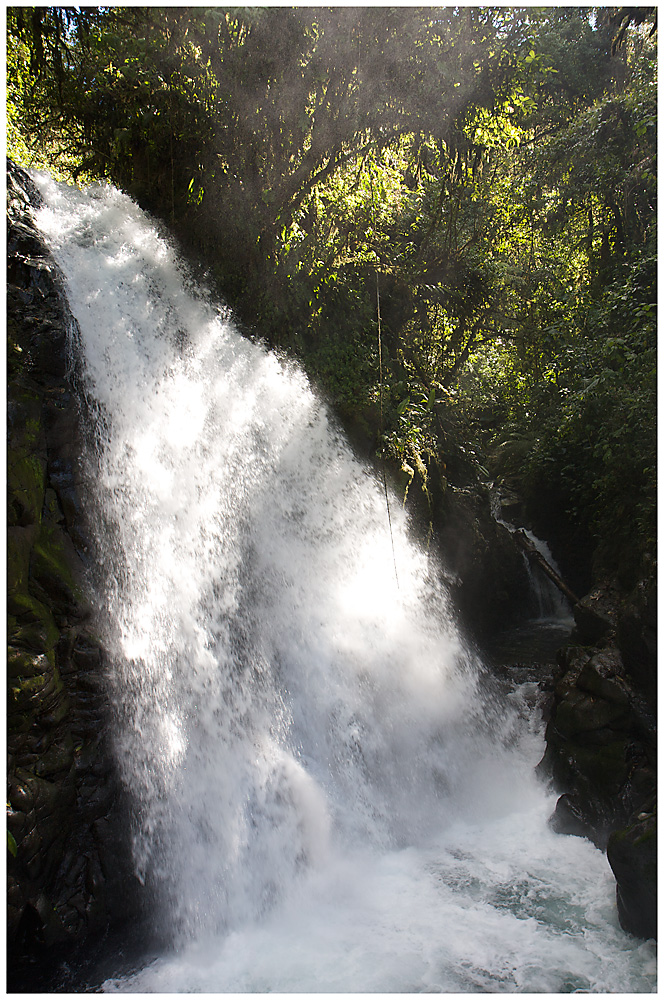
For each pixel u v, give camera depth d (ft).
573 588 41.86
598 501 34.99
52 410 19.13
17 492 16.96
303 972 15.89
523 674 31.30
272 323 29.17
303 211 30.35
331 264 32.53
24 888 15.35
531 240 41.37
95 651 17.89
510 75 30.40
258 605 24.09
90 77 25.68
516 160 38.68
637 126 29.48
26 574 17.06
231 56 25.82
